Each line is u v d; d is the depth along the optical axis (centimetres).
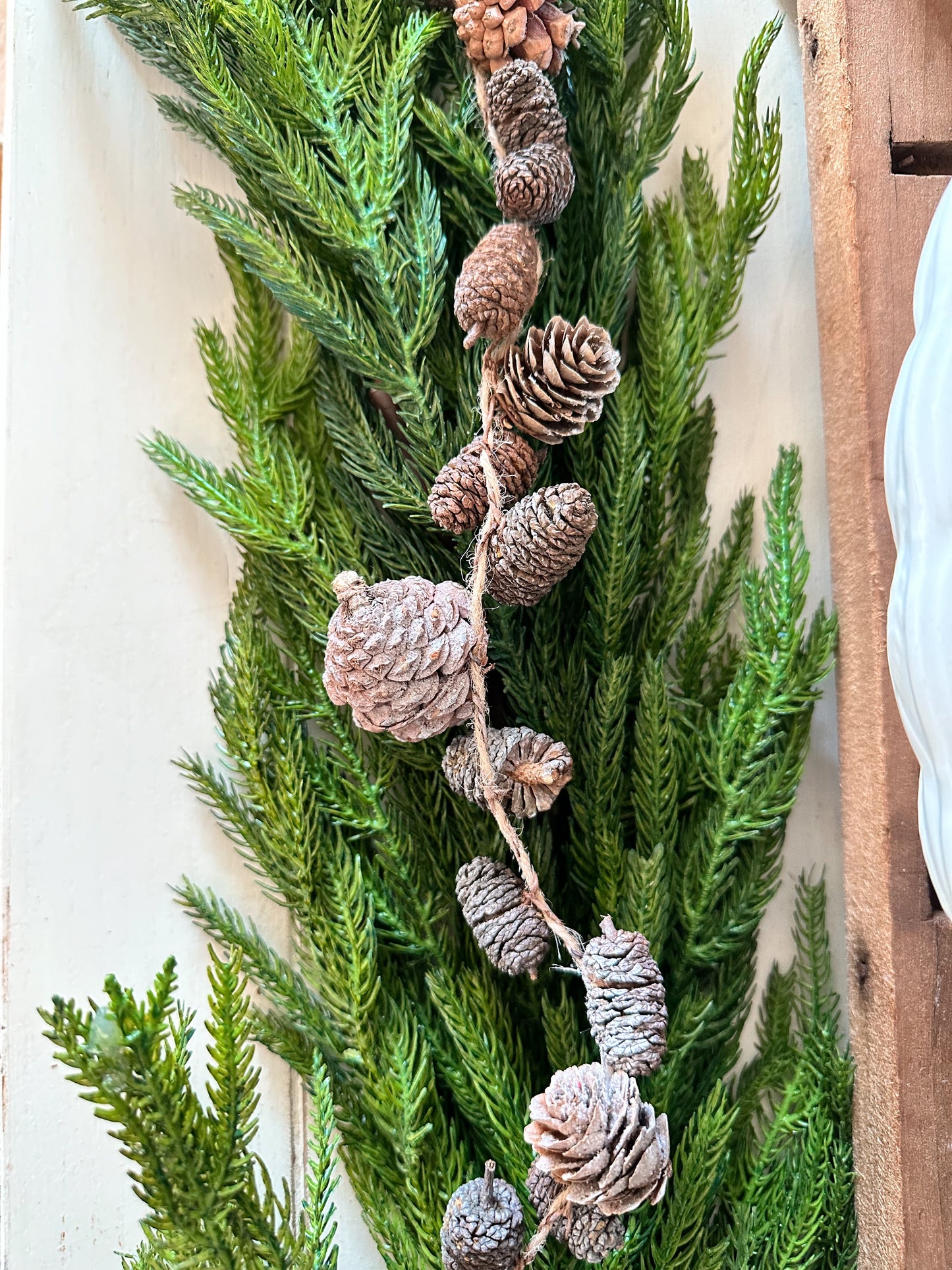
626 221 58
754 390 64
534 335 48
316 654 59
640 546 60
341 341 56
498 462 50
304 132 56
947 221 46
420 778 59
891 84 56
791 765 58
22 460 59
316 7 59
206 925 59
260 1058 59
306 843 56
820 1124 55
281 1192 58
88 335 60
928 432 44
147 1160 36
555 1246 52
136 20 58
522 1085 55
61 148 61
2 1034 55
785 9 65
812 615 62
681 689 61
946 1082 53
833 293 58
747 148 59
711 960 58
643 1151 40
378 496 59
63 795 58
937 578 43
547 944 49
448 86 62
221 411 60
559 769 48
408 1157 52
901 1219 52
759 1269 53
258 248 55
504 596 49
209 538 62
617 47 58
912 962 53
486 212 59
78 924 57
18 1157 55
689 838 59
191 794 60
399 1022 55
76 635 59
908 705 45
